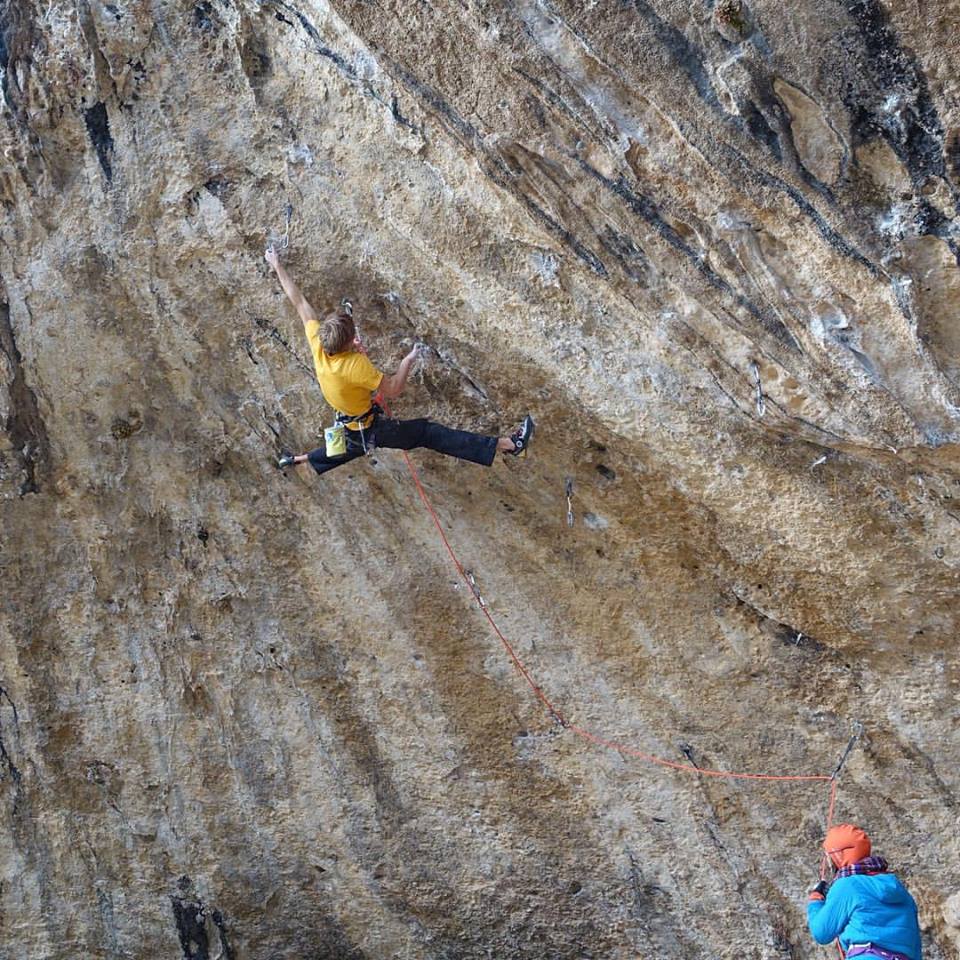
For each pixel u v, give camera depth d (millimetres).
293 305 5707
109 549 6535
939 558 5207
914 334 4660
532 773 6352
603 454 5566
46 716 6859
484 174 5027
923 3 4188
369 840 6684
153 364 6086
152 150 5711
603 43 4582
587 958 6547
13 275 5996
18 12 5598
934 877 5812
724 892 6164
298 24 5273
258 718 6664
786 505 5293
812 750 5883
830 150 4512
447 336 5484
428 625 6266
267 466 6191
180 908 7066
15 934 7129
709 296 4902
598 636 6047
